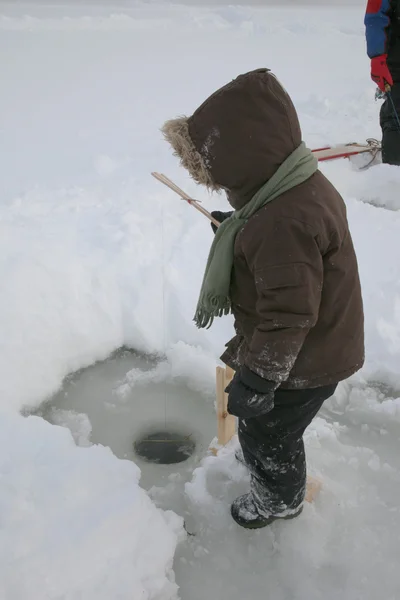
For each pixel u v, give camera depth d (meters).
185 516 2.30
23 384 2.85
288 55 11.42
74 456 2.23
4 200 4.56
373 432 2.68
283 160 1.62
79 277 3.37
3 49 11.04
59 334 3.09
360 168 5.68
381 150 5.74
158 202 4.57
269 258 1.58
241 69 10.06
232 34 13.77
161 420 2.81
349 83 9.16
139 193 4.72
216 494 2.37
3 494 2.02
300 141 1.67
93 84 8.82
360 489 2.39
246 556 2.13
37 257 3.41
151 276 3.53
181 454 2.63
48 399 2.92
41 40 12.00
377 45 4.95
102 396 2.96
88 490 2.08
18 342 2.94
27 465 2.16
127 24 14.27
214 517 2.27
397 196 4.96
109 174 5.22
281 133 1.59
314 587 2.02
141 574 1.90
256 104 1.57
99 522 1.95
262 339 1.63
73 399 2.93
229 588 2.03
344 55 11.55
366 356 3.02
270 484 2.07
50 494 2.04
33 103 7.71
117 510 2.01
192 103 7.87
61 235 3.86
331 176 5.31
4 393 2.74
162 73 9.66
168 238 4.03
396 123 5.31
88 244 3.78
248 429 1.97
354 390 2.85
